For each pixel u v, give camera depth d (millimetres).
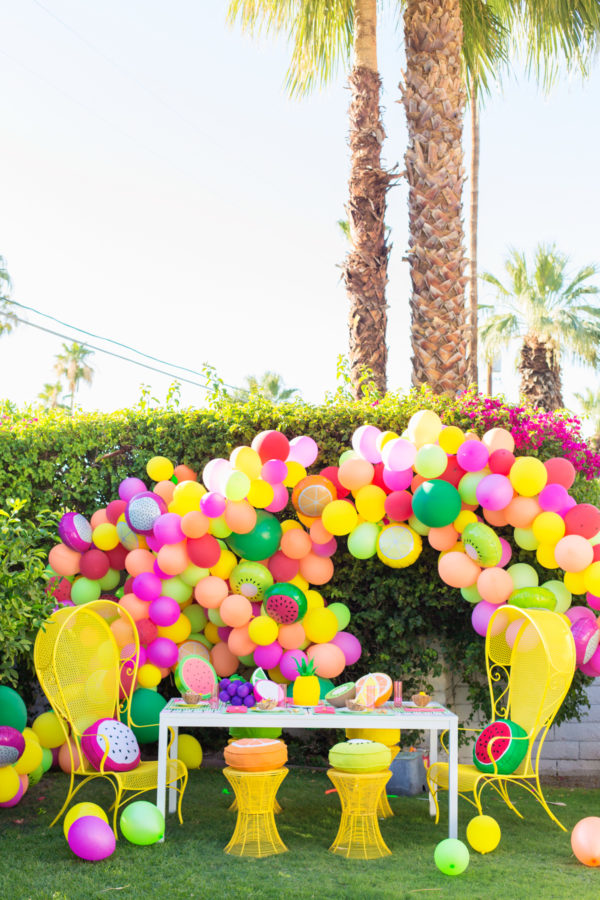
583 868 4871
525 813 6246
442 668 7395
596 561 6297
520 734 5527
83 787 6477
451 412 7203
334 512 6621
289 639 6785
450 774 5289
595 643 6355
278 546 6918
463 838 5500
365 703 5594
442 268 8750
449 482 6445
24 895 4262
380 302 10047
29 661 6355
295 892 4336
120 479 7676
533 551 7012
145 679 6715
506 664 6391
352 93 10531
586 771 7516
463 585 6484
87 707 5801
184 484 6672
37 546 7359
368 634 7551
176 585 6809
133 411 7789
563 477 6457
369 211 10125
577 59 10586
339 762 5156
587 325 20656
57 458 7672
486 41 11203
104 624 6012
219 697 5789
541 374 20656
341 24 11930
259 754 5129
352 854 5059
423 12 8891
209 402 7742
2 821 5605
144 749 7766
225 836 5395
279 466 6621
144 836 5117
